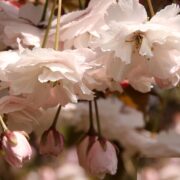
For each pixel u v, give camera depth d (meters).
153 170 0.76
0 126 0.43
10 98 0.42
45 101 0.41
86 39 0.43
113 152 0.45
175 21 0.40
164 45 0.41
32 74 0.40
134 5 0.40
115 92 0.54
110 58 0.41
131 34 0.41
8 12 0.45
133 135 0.63
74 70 0.40
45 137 0.45
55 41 0.41
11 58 0.40
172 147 0.61
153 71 0.42
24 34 0.43
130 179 0.62
